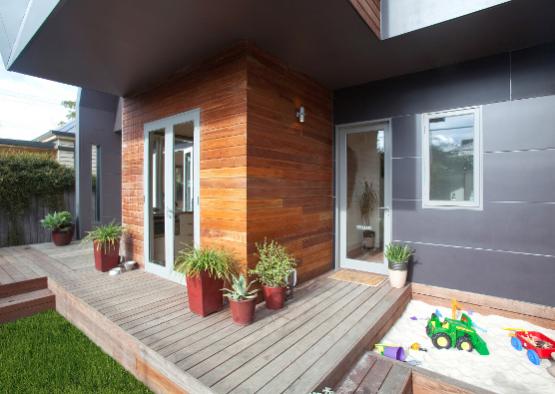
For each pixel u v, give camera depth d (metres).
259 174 3.11
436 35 2.81
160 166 4.14
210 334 2.39
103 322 2.71
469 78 3.36
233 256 3.06
